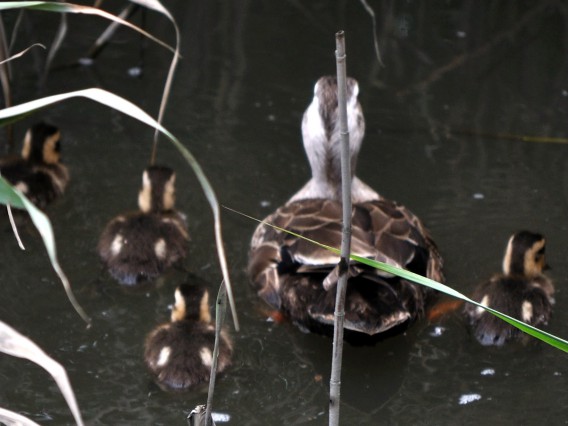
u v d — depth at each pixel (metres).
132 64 15.62
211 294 11.48
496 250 12.27
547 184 13.40
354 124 12.29
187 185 13.29
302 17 16.91
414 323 11.09
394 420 9.65
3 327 5.96
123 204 12.90
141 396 9.72
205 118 14.52
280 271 11.13
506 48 16.27
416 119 14.74
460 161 13.88
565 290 11.62
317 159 12.29
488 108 14.98
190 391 9.85
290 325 11.02
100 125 14.38
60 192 12.98
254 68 15.64
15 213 12.59
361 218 10.95
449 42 16.45
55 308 11.02
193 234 12.47
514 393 10.03
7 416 6.41
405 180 13.48
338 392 6.89
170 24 16.53
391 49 16.23
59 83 14.98
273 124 14.48
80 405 9.51
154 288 11.52
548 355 10.67
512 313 10.88
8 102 12.60
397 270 6.50
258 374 10.24
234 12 16.92
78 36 16.11
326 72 15.56
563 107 15.02
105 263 11.73
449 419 9.62
